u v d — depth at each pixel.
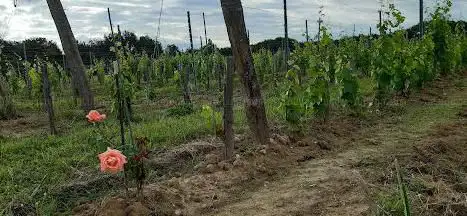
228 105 6.90
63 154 7.92
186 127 9.20
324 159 7.34
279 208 5.46
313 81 9.24
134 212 5.06
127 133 8.85
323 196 5.68
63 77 21.23
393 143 8.06
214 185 6.16
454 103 11.72
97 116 5.29
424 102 12.00
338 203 5.41
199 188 6.04
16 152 8.49
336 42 21.31
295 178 6.46
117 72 6.07
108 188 6.19
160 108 13.91
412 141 8.11
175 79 16.31
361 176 6.07
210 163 6.90
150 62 23.25
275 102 11.69
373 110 10.74
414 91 13.36
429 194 5.26
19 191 6.18
